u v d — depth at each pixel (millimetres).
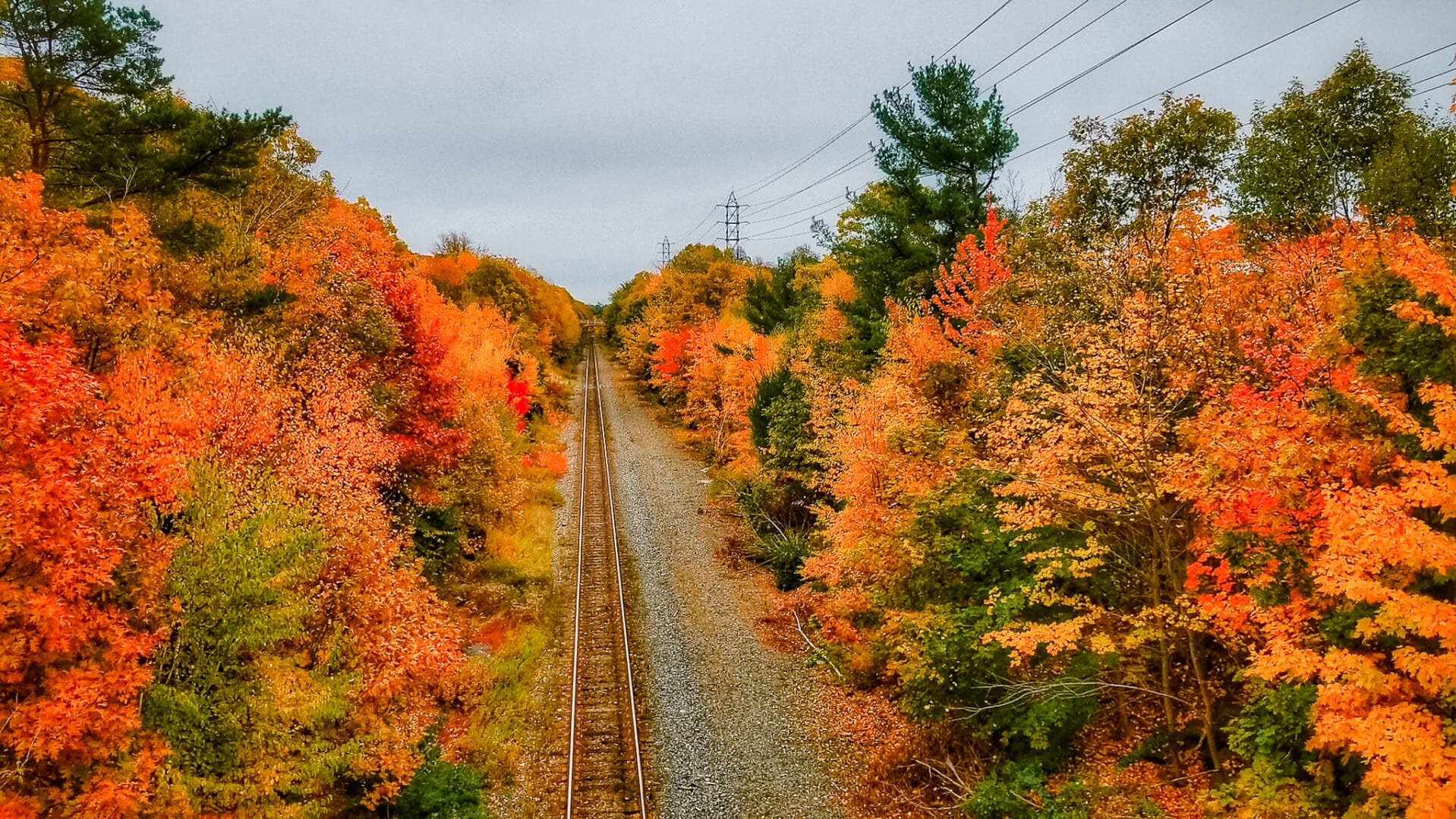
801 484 27297
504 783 14227
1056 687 12906
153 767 8852
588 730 15867
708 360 42844
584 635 20484
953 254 23656
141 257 11711
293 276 19969
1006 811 12094
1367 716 7691
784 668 19078
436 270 58062
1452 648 7316
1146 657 13328
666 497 34438
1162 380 12109
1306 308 11797
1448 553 7086
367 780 12828
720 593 24031
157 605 9469
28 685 8656
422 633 13422
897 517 16188
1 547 7836
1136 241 15031
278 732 10367
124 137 15242
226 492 10422
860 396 21609
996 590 13172
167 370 11773
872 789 14070
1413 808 7020
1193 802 11391
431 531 22312
